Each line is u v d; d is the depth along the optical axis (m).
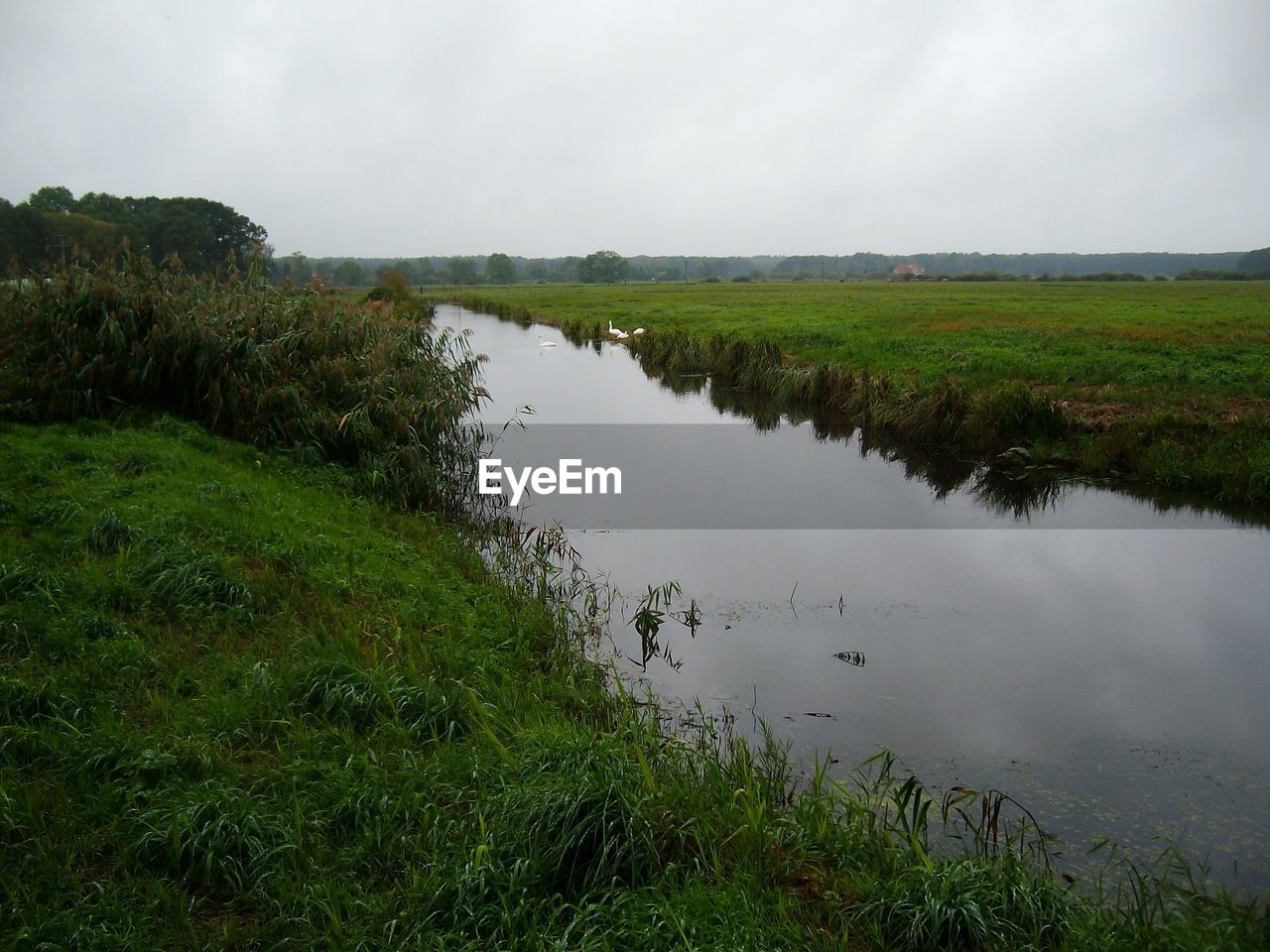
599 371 29.70
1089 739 6.36
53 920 3.67
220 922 3.91
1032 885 4.36
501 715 5.84
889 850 4.66
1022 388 16.16
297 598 7.17
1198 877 4.83
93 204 76.38
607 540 11.20
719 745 6.16
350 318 13.98
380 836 4.41
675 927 3.87
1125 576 9.99
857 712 6.74
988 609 8.95
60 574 6.59
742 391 24.38
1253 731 6.49
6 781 4.47
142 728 5.12
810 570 10.12
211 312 12.70
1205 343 25.23
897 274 178.00
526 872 4.16
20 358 11.38
